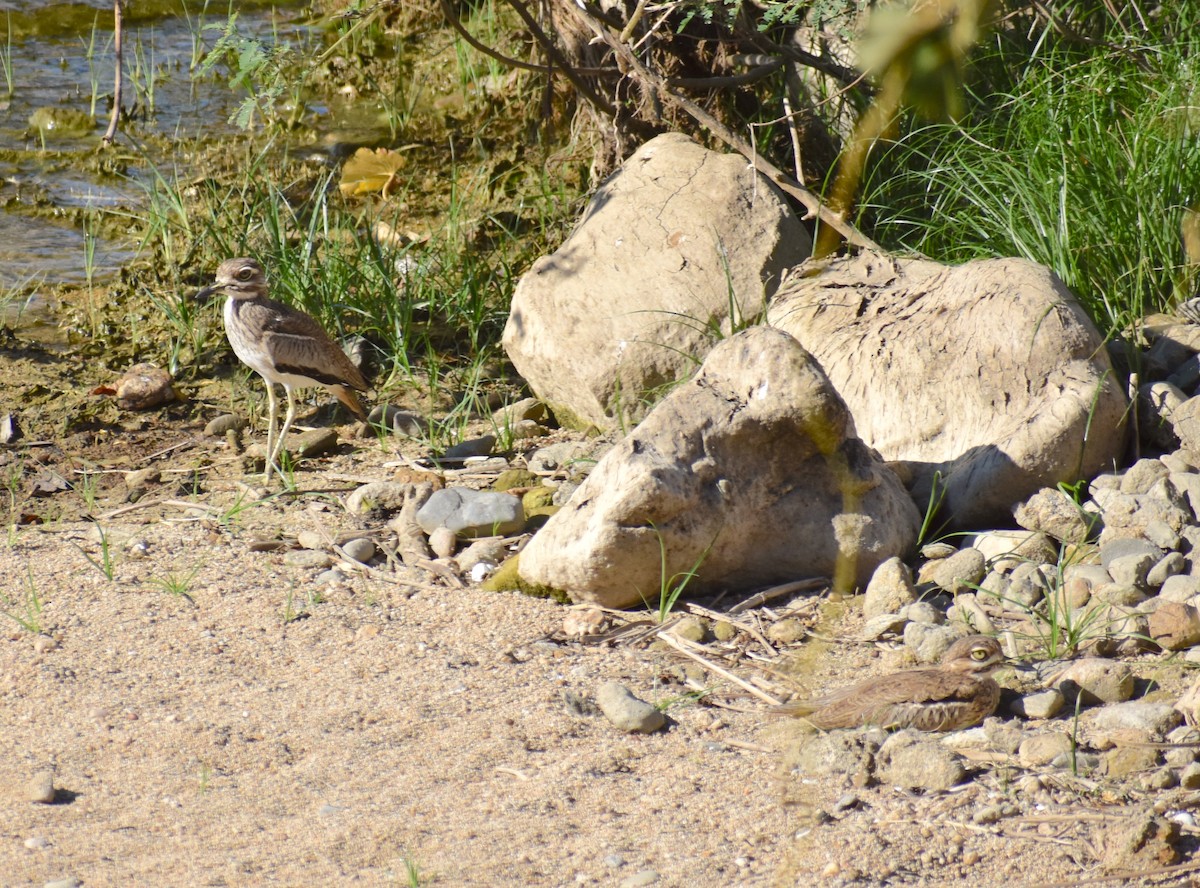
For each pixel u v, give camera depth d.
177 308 14.50
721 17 13.38
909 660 7.97
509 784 6.97
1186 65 12.97
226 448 12.32
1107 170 12.44
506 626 8.78
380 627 8.82
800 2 10.75
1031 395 9.74
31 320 14.60
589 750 7.29
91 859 6.26
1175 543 8.84
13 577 9.61
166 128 19.52
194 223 16.52
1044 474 9.39
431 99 20.25
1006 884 5.97
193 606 9.15
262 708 7.84
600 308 12.14
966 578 8.81
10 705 7.91
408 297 13.88
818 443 8.95
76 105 20.14
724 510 8.94
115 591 9.37
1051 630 8.03
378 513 10.71
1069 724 7.24
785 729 7.37
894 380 10.33
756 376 9.15
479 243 15.77
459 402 12.97
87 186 17.80
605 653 8.41
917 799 6.64
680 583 9.05
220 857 6.29
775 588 9.10
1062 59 13.84
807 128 14.22
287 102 20.34
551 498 10.63
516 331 12.51
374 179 17.16
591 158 15.87
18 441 12.37
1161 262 11.96
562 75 15.32
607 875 6.09
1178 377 10.56
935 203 13.52
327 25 22.80
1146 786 6.61
